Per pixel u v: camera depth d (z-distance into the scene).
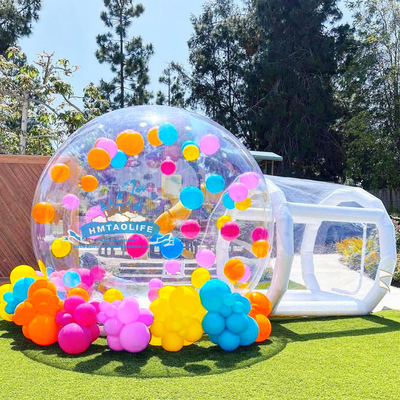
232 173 5.00
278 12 25.39
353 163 23.52
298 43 25.61
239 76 28.45
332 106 24.86
